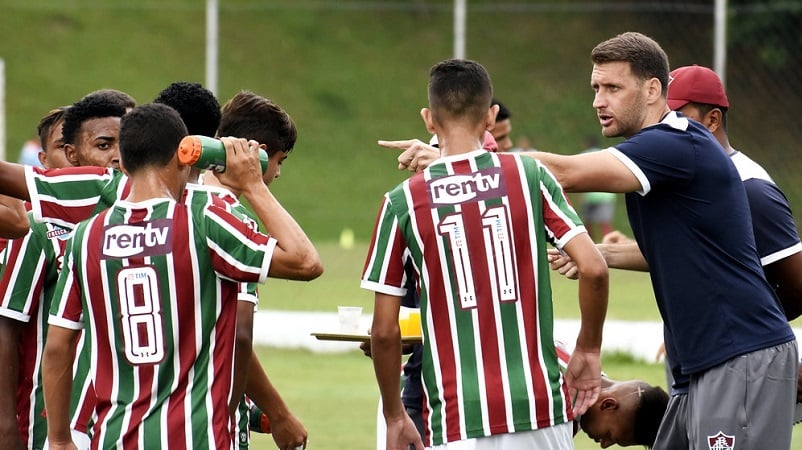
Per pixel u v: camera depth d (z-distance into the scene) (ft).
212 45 151.53
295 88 322.14
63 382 48.29
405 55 335.26
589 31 314.35
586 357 50.49
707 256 53.78
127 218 47.32
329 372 118.62
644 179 52.54
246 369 53.67
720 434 53.57
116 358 47.09
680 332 54.65
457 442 48.21
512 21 325.42
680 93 60.90
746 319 53.78
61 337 48.03
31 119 301.22
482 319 48.44
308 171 290.15
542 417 48.16
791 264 58.95
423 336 49.47
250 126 57.77
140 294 46.70
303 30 344.90
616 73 54.85
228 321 47.60
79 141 57.16
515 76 305.53
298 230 47.88
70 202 52.39
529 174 49.44
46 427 55.06
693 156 53.11
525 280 48.83
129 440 46.29
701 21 259.60
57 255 53.57
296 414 96.32
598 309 49.37
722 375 53.62
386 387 50.72
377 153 299.58
